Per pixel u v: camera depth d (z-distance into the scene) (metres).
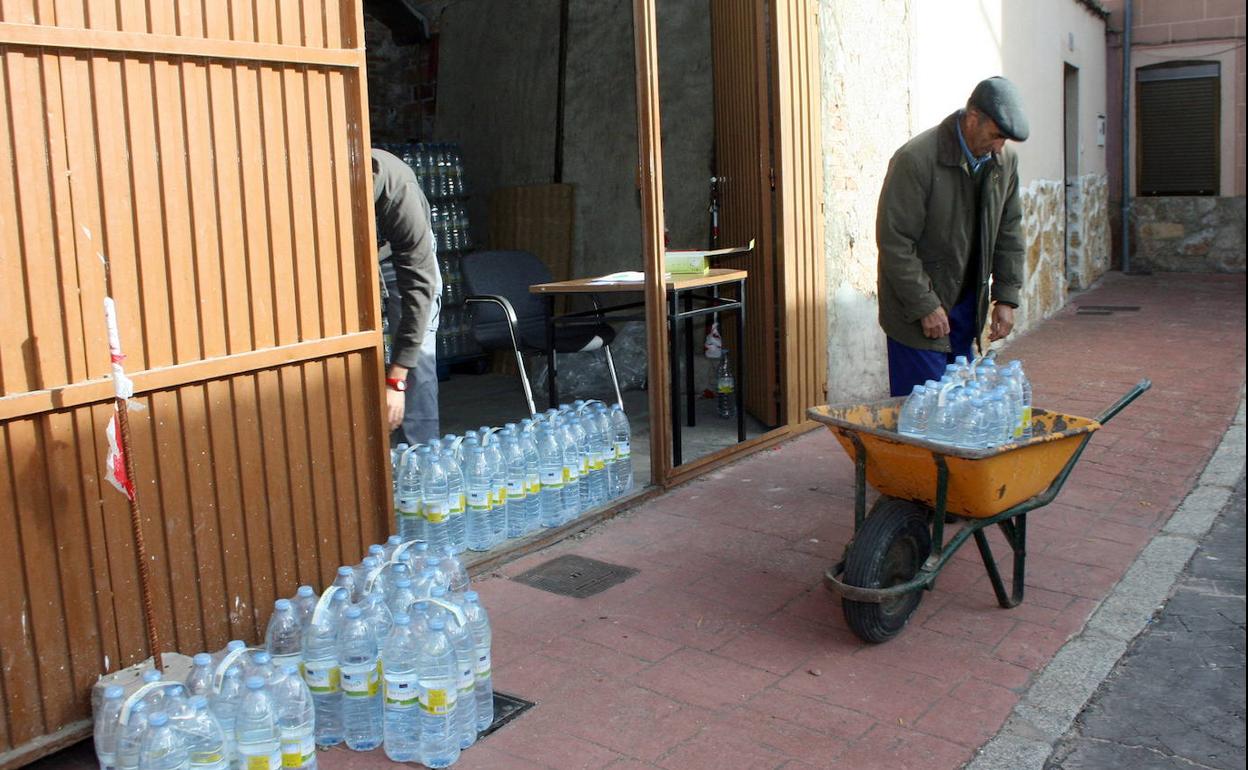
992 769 3.26
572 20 8.92
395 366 4.71
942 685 3.76
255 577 3.84
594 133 8.84
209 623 3.70
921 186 4.84
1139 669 3.90
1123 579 4.63
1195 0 14.63
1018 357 9.52
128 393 3.21
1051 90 12.06
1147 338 10.27
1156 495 5.71
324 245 3.98
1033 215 11.23
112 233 3.35
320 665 3.38
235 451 3.75
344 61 3.96
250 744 2.99
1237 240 14.85
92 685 3.39
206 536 3.68
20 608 3.21
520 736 3.45
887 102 7.68
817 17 6.88
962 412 3.97
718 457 6.28
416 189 4.71
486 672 3.51
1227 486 5.83
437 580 3.65
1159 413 7.39
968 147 4.79
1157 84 15.13
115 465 3.24
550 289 6.12
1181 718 3.56
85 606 3.36
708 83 7.98
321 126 3.94
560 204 9.01
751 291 7.12
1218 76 14.70
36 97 3.15
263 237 3.78
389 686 3.28
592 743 3.41
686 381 8.16
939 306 4.93
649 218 5.62
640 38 5.49
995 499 3.92
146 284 3.45
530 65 9.26
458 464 4.78
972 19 9.41
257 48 3.67
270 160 3.78
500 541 5.00
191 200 3.56
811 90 6.85
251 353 3.74
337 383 4.07
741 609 4.39
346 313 4.07
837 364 7.37
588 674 3.86
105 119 3.31
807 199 6.90
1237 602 4.42
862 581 3.86
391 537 4.05
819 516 5.46
